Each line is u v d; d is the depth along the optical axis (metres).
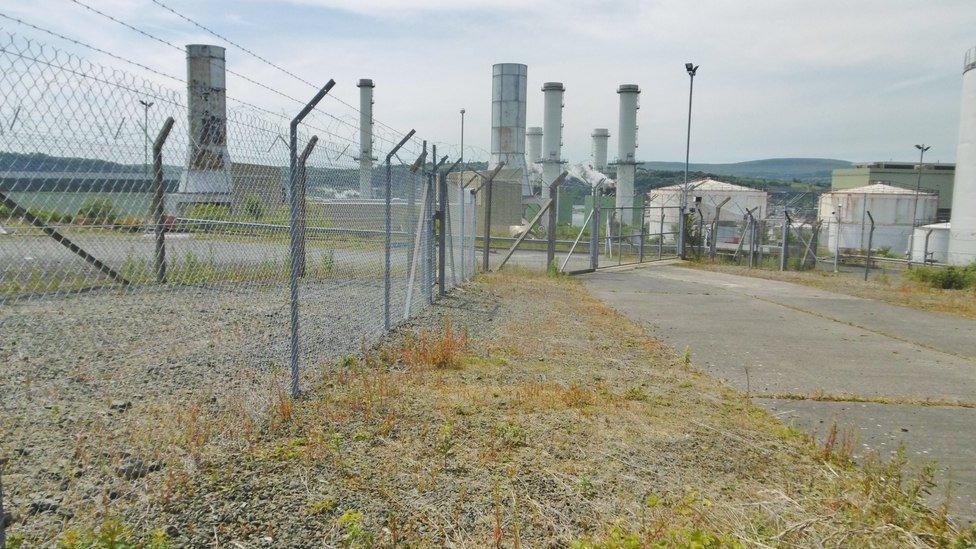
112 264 6.46
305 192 6.84
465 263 17.28
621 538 3.67
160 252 6.56
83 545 3.22
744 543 3.63
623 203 44.66
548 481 4.58
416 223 11.51
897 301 15.68
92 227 3.78
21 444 4.43
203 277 8.04
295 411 5.55
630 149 45.34
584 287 16.77
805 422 6.32
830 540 3.76
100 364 6.44
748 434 5.81
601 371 7.83
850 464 5.17
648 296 15.32
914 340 10.79
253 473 4.36
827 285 19.05
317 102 5.89
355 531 3.55
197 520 3.73
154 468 4.27
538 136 57.47
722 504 4.29
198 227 4.89
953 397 7.37
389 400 6.07
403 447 5.01
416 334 9.10
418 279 11.64
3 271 4.65
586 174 55.56
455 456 4.91
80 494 3.83
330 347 7.75
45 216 3.54
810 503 4.36
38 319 7.72
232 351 7.22
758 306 14.15
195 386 5.94
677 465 5.00
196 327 8.27
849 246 41.59
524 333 9.87
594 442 5.37
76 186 3.52
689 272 21.97
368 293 11.34
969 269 21.11
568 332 10.17
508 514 4.07
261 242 6.68
